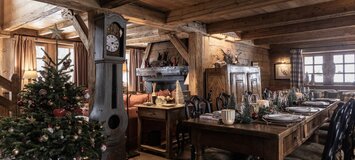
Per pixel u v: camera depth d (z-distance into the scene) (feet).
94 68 10.84
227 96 12.26
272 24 14.29
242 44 22.06
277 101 9.85
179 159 12.00
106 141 9.29
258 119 7.51
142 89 27.73
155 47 23.32
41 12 15.40
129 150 13.64
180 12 13.15
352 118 8.16
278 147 5.63
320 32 19.60
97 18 10.57
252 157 7.39
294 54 24.63
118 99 10.57
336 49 22.91
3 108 10.66
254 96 9.02
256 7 10.74
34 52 21.81
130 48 28.71
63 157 7.25
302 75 24.57
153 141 14.16
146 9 12.87
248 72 18.31
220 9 11.60
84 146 7.67
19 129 7.20
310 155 7.43
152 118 13.01
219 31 16.33
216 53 18.37
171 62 21.43
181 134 12.92
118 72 10.64
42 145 7.06
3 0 19.89
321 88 24.39
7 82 10.56
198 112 10.61
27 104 7.79
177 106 12.85
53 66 8.61
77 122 7.96
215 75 16.38
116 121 10.61
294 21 13.62
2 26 19.99
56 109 7.61
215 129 6.68
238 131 6.24
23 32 21.31
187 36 18.04
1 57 20.99
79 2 10.06
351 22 14.35
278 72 26.27
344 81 23.22
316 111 8.87
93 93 10.94
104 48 10.19
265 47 25.40
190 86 16.46
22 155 6.97
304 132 7.35
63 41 23.56
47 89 7.90
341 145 7.42
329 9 12.25
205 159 7.40
